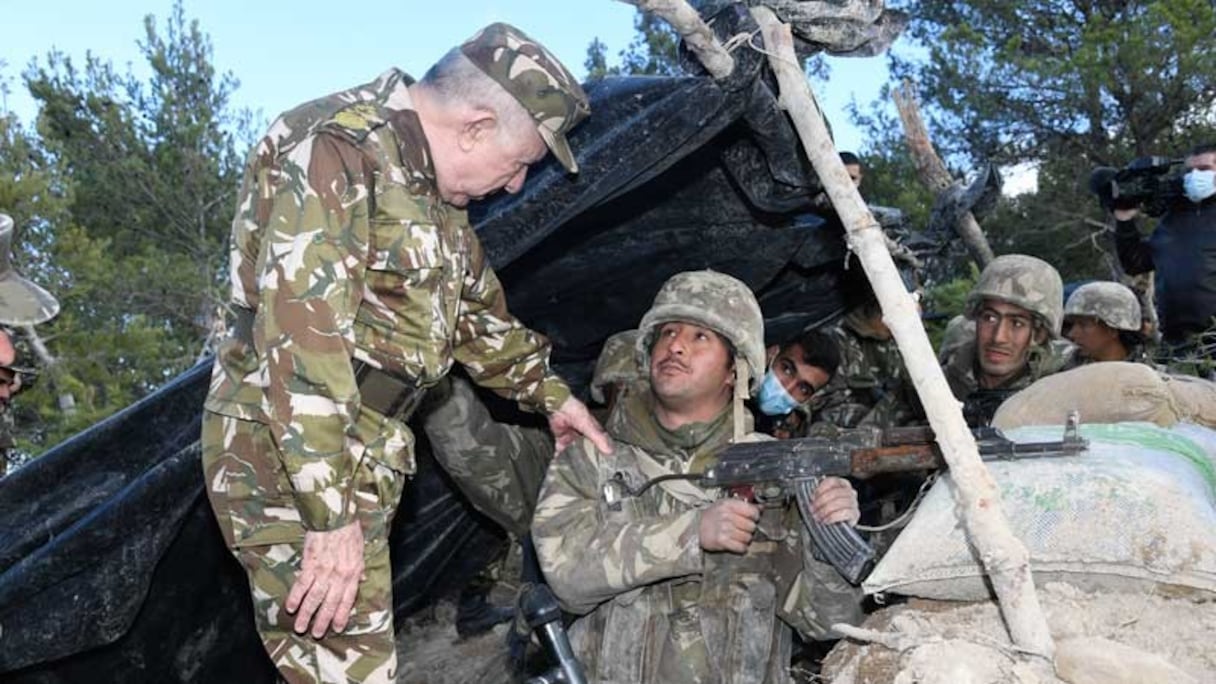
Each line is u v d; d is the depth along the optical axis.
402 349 3.03
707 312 3.49
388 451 3.06
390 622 3.13
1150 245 5.62
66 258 19.31
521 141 3.05
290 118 2.97
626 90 3.65
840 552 3.22
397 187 2.94
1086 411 3.54
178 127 24.38
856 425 5.21
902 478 4.65
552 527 3.55
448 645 5.65
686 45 3.50
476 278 3.47
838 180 3.04
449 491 4.98
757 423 5.21
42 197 18.72
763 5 3.32
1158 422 3.49
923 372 2.85
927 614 3.10
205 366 3.80
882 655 2.95
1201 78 14.55
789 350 4.66
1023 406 3.65
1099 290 5.62
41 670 3.93
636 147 3.61
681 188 4.13
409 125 3.00
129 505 3.57
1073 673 2.64
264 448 3.05
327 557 2.87
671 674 3.38
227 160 24.98
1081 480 2.98
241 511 3.09
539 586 3.13
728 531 3.27
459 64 3.04
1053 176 16.89
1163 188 5.43
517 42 3.05
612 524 3.46
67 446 3.75
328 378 2.77
